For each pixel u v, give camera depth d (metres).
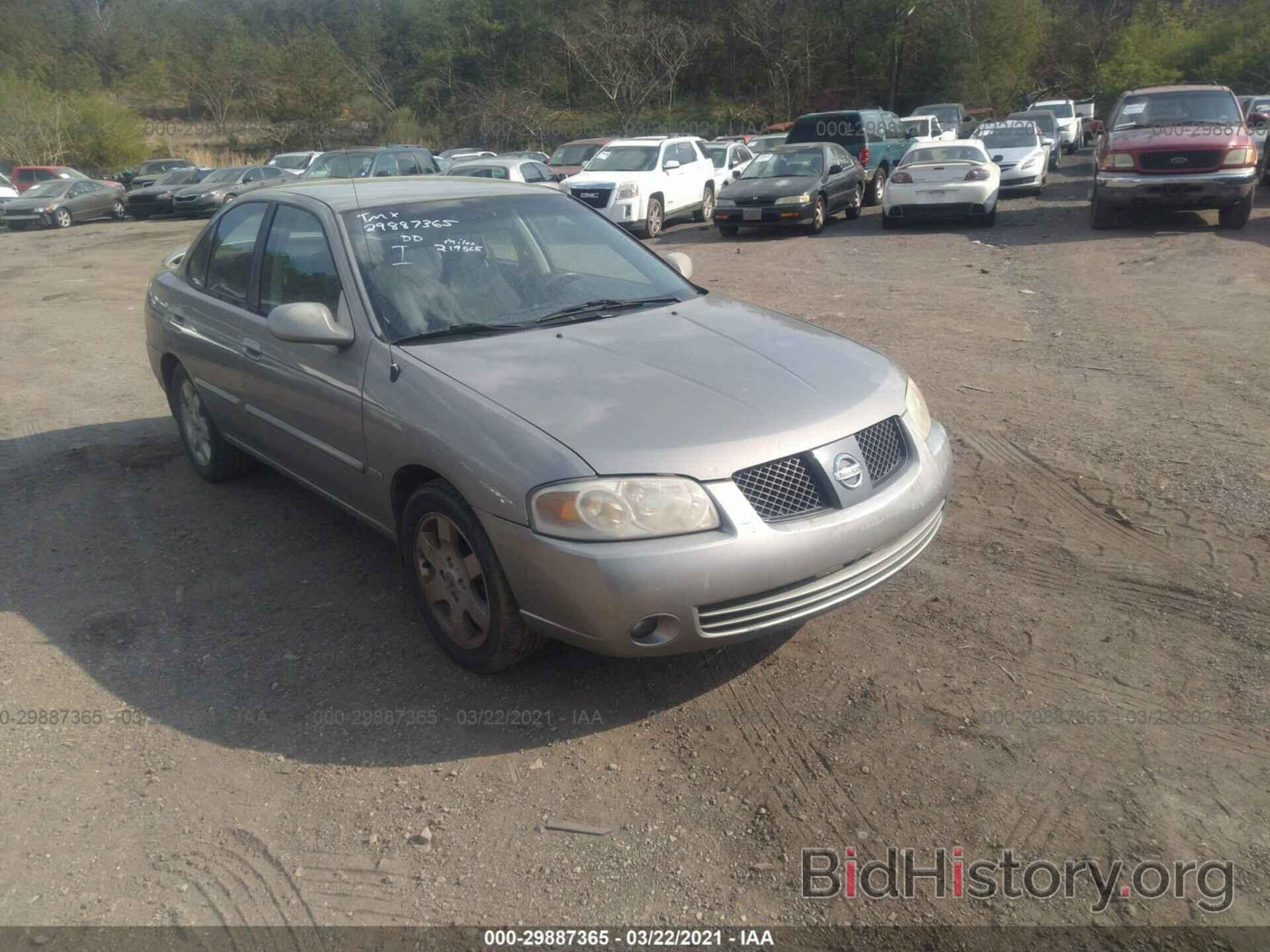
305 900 2.66
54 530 5.06
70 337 10.20
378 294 3.95
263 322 4.53
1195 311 8.77
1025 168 19.31
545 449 3.10
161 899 2.67
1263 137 20.98
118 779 3.14
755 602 3.12
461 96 56.16
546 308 4.12
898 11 49.50
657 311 4.18
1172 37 46.91
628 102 50.31
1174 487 5.00
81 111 44.28
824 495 3.23
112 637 3.99
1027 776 3.00
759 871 2.70
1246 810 2.83
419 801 3.01
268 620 4.09
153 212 27.59
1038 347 7.89
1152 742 3.12
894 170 15.89
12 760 3.24
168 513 5.23
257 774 3.15
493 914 2.59
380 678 3.65
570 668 3.69
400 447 3.58
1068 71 53.91
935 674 3.53
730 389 3.40
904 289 10.82
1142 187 13.48
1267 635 3.67
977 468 5.41
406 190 4.63
